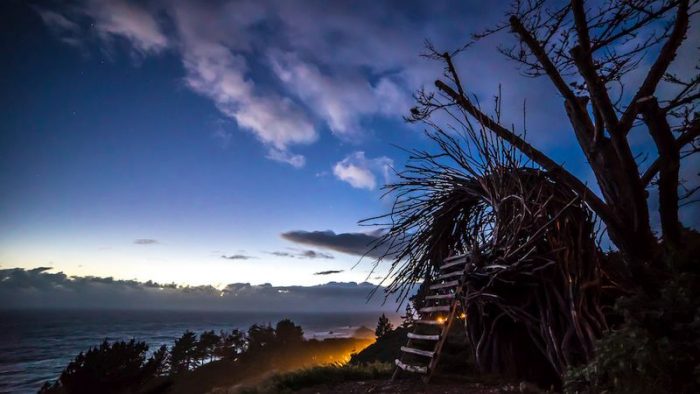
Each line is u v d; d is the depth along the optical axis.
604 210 6.00
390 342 13.67
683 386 3.55
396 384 6.51
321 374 7.53
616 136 5.50
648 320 4.19
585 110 6.50
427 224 8.15
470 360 7.34
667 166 5.62
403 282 8.30
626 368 3.74
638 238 5.92
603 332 4.47
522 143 6.41
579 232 6.12
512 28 5.81
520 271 6.20
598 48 5.74
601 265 6.15
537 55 5.83
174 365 58.31
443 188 8.12
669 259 5.10
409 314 8.19
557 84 6.09
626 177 5.77
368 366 7.96
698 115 5.57
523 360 6.39
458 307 7.08
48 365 154.12
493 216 7.40
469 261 6.79
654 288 5.33
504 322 6.69
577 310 5.46
